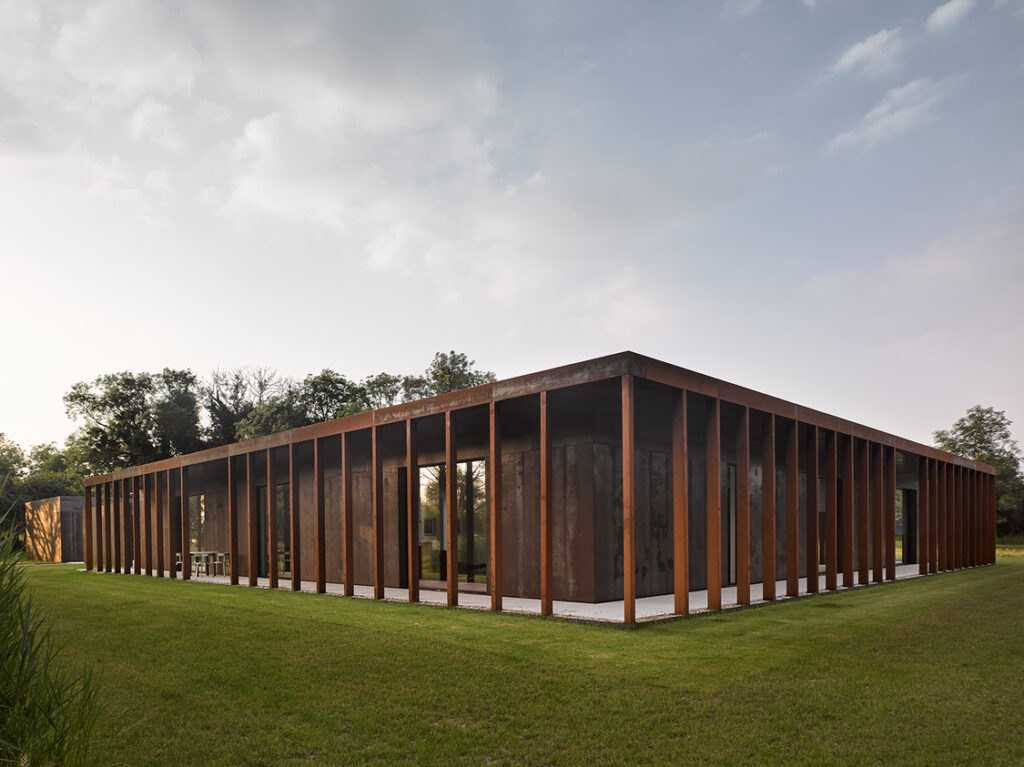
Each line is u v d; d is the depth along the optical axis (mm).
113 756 4375
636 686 5684
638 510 11484
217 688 6000
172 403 42000
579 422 10797
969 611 9797
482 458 12469
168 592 13422
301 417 39719
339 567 15195
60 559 30812
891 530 15500
